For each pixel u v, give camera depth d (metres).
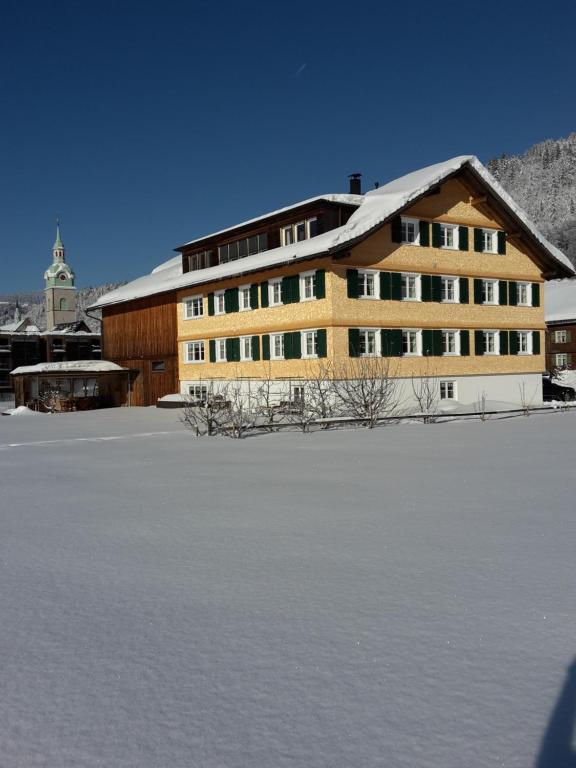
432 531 6.91
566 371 51.00
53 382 46.47
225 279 31.36
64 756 2.96
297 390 28.16
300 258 26.34
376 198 28.69
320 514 7.82
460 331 30.06
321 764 2.86
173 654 3.97
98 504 8.80
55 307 105.50
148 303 39.25
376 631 4.25
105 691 3.53
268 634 4.23
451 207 29.80
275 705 3.34
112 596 5.06
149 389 39.41
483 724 3.13
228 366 32.75
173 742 3.04
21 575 5.66
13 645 4.16
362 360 27.00
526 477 10.39
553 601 4.77
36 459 14.38
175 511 8.19
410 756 2.90
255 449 15.16
